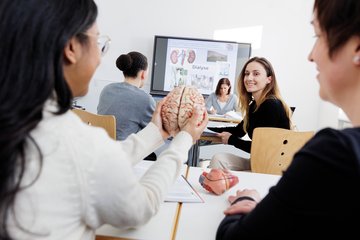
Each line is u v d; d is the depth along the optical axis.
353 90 0.47
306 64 4.57
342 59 0.46
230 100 3.88
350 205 0.38
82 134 0.50
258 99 2.15
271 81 2.13
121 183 0.52
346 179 0.38
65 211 0.49
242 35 4.59
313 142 0.44
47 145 0.46
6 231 0.45
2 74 0.43
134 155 0.90
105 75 4.67
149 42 4.63
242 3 4.51
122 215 0.55
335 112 3.93
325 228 0.41
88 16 0.52
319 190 0.40
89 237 0.58
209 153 3.78
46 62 0.46
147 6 4.55
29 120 0.44
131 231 0.74
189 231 0.75
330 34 0.46
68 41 0.50
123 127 2.08
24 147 0.44
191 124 0.88
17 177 0.44
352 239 0.39
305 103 4.65
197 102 0.93
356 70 0.45
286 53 4.57
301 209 0.42
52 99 0.49
